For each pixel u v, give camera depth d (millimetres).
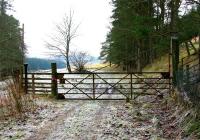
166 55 40938
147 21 28812
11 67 64312
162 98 22625
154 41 40312
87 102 22969
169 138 12531
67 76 53812
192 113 13703
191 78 18250
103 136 13281
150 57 45562
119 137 13055
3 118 16609
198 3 19453
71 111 19125
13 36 67188
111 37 59312
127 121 16031
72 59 58125
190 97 15500
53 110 19344
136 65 55375
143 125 15047
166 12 28891
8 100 19188
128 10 34156
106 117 17203
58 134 13695
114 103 22359
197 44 37656
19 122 15906
